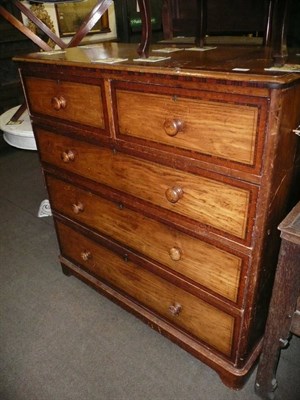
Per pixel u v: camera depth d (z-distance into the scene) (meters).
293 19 1.45
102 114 1.03
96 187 1.21
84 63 0.97
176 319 1.20
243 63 0.85
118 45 1.49
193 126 0.82
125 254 1.26
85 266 1.52
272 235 0.90
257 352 1.15
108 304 1.52
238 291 0.95
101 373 1.21
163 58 0.99
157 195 1.01
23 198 2.50
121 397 1.13
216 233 0.92
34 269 1.76
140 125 0.94
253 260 0.88
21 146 1.77
